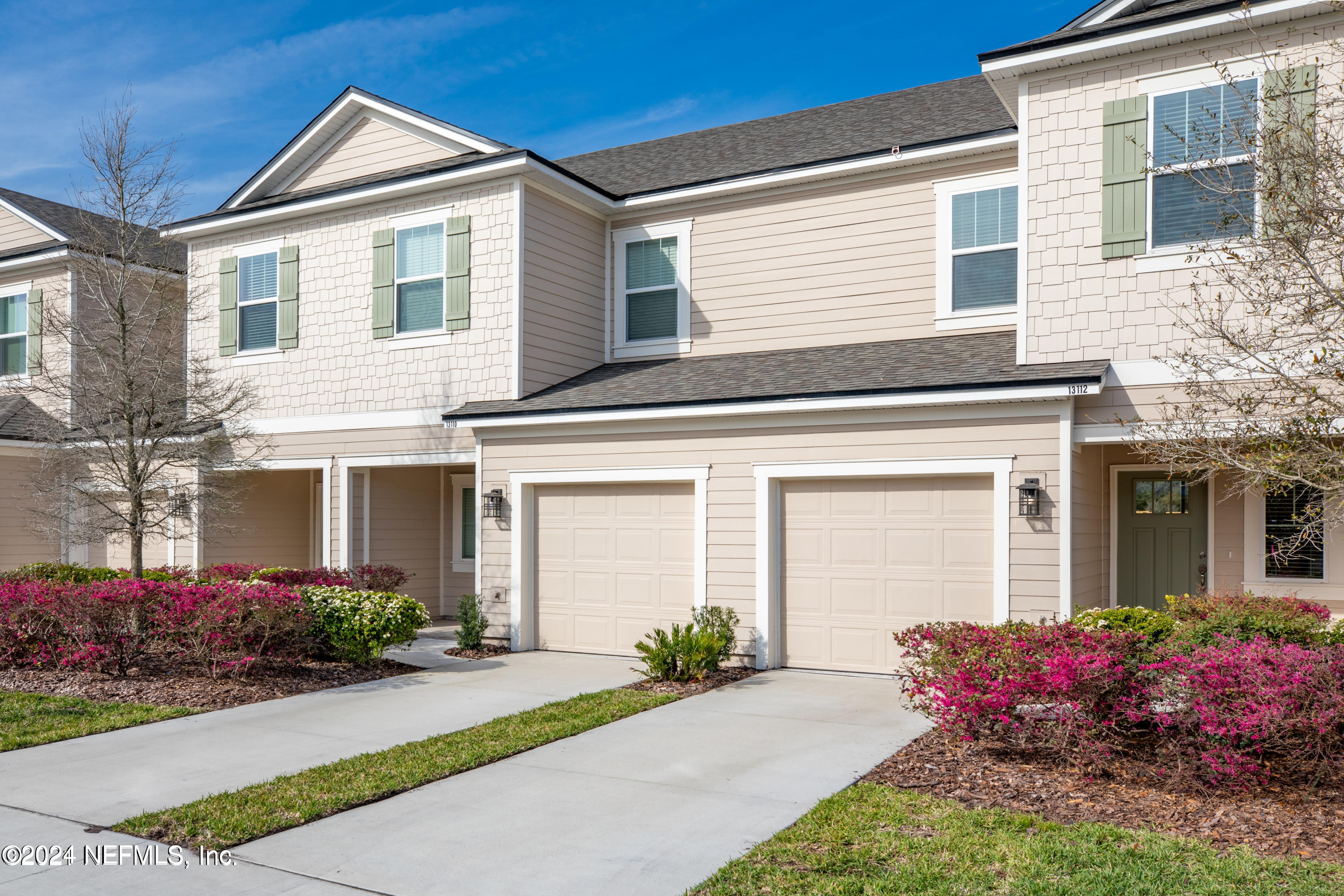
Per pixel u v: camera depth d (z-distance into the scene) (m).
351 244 14.62
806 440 11.09
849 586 11.00
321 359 14.84
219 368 15.73
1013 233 12.17
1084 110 10.32
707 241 14.27
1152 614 8.88
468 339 13.53
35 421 13.97
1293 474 6.37
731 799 6.33
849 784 6.65
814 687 10.16
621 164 16.98
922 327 12.68
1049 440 9.83
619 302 14.94
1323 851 5.22
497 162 13.02
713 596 11.55
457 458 13.58
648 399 11.89
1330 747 6.04
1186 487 11.84
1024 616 9.83
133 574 12.57
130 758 7.39
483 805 6.23
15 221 19.02
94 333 13.09
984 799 6.21
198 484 13.90
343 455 14.55
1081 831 5.55
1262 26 9.39
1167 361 9.06
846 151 13.59
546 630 12.87
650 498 12.24
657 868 5.16
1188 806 6.01
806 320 13.48
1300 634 8.16
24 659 10.99
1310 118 7.04
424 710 9.10
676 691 9.95
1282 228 6.32
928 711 7.50
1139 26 9.76
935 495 10.58
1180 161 8.19
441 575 16.39
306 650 11.38
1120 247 10.03
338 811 6.11
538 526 12.98
